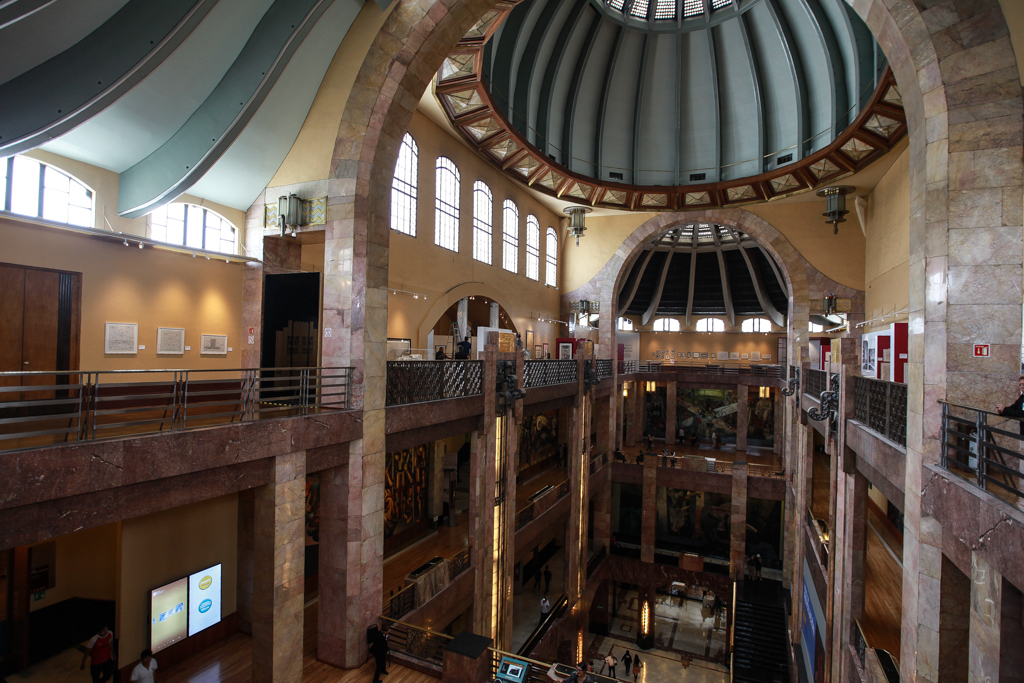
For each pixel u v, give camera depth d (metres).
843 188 20.02
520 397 14.41
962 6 6.95
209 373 11.07
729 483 24.50
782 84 19.44
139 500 6.77
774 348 35.72
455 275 18.59
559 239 27.34
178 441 7.06
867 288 21.19
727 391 33.06
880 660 8.88
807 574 16.77
